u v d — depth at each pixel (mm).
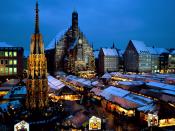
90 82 104562
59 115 54000
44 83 53812
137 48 171875
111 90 77938
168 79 96562
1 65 113188
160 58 186000
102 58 183250
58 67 172250
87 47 171125
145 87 84000
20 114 51531
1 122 50156
